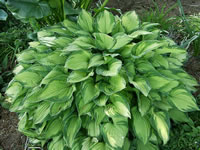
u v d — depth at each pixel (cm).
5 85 138
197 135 92
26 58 95
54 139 88
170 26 148
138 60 86
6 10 169
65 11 116
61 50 81
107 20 92
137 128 78
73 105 82
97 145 79
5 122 120
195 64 132
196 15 164
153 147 85
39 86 82
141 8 182
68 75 84
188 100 82
